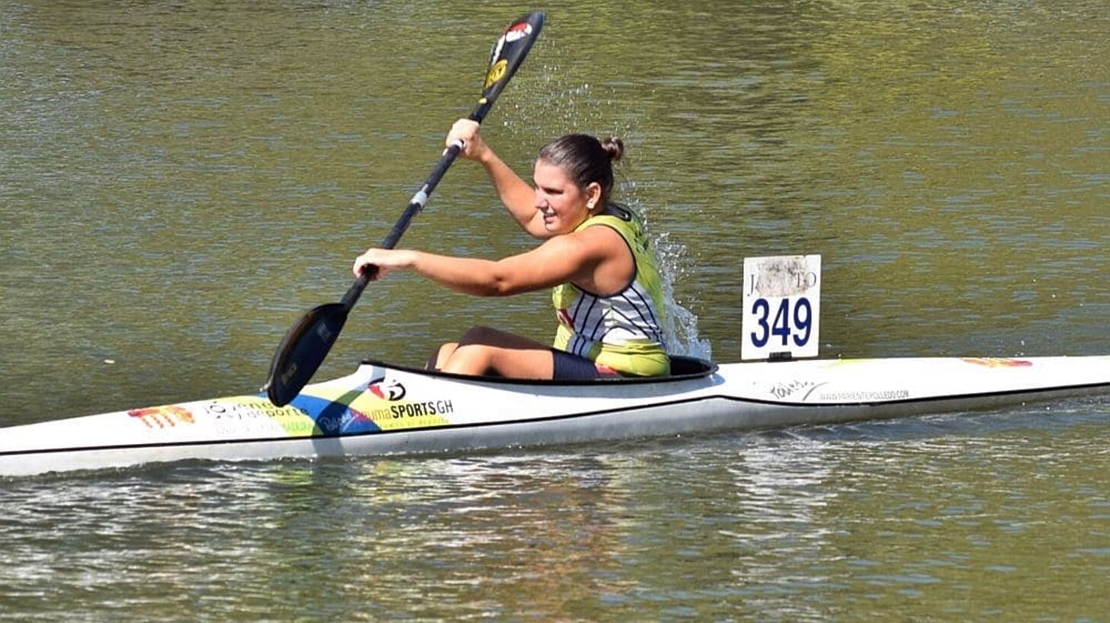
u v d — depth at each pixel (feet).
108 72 158.10
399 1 206.80
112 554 54.39
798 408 69.97
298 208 107.55
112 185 113.60
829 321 84.28
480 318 84.23
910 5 212.02
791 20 198.80
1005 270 94.27
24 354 77.30
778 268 71.51
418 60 166.91
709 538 56.49
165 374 74.43
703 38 185.26
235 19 192.13
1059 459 65.46
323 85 153.28
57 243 98.27
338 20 192.34
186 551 54.75
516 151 127.24
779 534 57.06
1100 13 203.82
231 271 92.48
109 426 62.64
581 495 60.70
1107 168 121.39
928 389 71.97
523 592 51.62
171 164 120.57
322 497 60.03
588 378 67.51
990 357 76.54
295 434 63.82
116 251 96.63
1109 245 99.86
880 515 58.95
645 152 127.44
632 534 56.75
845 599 51.42
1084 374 74.64
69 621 49.21
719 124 138.92
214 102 144.56
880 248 99.25
